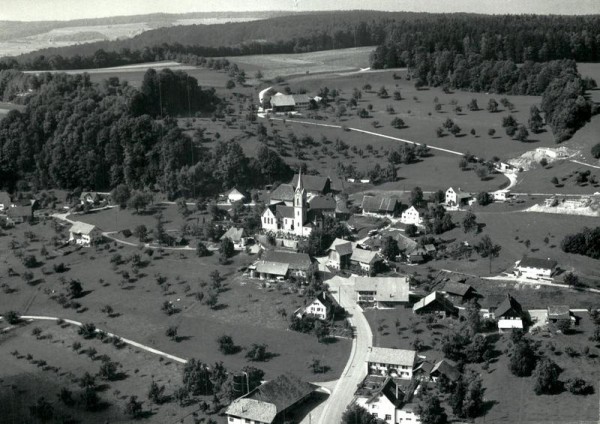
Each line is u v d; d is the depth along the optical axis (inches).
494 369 7711.6
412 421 6983.3
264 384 7460.6
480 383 7185.0
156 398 7603.4
